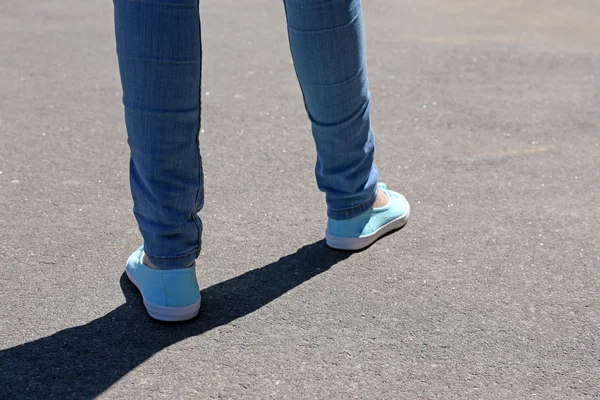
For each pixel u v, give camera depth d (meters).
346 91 2.38
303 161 3.41
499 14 5.88
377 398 1.93
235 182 3.19
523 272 2.52
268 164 3.38
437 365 2.06
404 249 2.66
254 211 2.94
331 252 2.64
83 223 2.83
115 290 2.41
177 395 1.94
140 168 2.12
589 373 2.04
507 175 3.27
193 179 2.16
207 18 5.75
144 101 2.03
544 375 2.03
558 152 3.51
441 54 4.91
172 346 2.13
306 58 2.32
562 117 3.93
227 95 4.23
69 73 4.59
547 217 2.90
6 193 3.06
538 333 2.20
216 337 2.18
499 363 2.07
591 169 3.33
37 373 2.01
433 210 2.94
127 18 1.98
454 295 2.38
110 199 3.03
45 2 6.28
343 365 2.05
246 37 5.30
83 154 3.47
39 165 3.34
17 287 2.41
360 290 2.41
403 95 4.22
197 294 2.27
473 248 2.66
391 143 3.60
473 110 4.02
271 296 2.38
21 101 4.12
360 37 2.35
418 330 2.21
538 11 5.95
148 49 1.98
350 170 2.52
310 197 3.07
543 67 4.68
